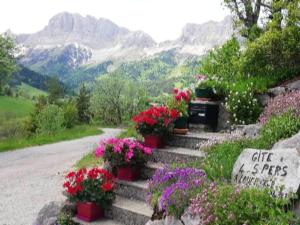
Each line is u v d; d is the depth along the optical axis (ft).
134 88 135.54
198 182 17.99
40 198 32.14
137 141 26.16
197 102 33.06
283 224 13.10
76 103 187.93
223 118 33.94
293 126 22.21
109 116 140.67
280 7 39.63
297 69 35.83
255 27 45.03
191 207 16.17
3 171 46.26
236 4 47.39
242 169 18.93
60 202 23.97
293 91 30.19
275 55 35.45
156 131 27.58
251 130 25.72
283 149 17.62
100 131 112.88
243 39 47.16
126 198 23.88
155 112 28.04
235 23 47.67
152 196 20.40
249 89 32.78
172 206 17.30
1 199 32.32
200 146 25.70
